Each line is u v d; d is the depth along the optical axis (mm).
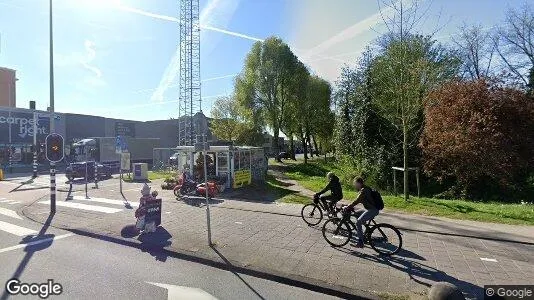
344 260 6359
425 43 17172
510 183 15273
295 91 36344
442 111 15328
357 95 21312
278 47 35406
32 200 13484
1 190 16969
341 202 12078
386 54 18312
